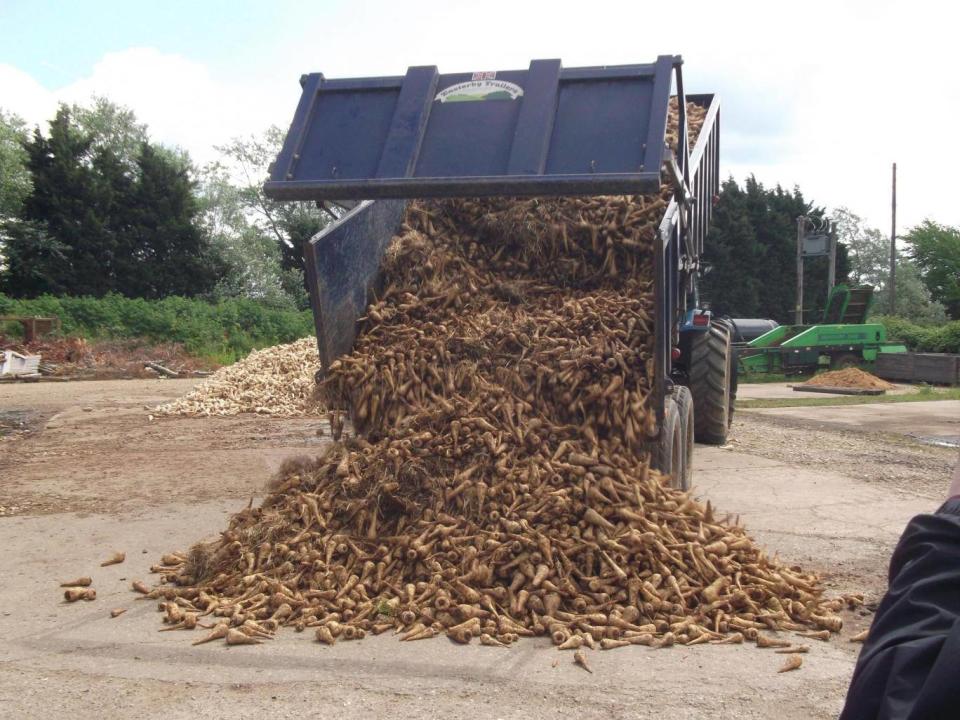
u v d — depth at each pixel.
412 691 3.50
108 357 28.66
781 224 49.12
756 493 7.60
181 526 6.63
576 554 4.50
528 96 5.30
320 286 5.44
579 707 3.33
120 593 4.94
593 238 6.23
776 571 4.65
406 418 5.34
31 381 24.33
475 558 4.48
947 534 0.95
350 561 4.67
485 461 5.00
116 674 3.72
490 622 4.15
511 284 6.24
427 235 6.66
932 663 0.87
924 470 8.88
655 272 5.17
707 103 9.23
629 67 5.26
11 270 39.09
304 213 53.81
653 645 3.98
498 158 5.19
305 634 4.20
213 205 52.56
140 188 43.31
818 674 3.65
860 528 6.36
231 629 4.10
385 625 4.20
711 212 9.25
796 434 11.80
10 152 46.38
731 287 46.94
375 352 5.76
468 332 5.74
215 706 3.38
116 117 54.94
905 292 64.75
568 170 5.03
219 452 10.44
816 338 23.78
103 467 9.38
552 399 5.31
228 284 45.88
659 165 4.89
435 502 4.89
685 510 4.86
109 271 41.66
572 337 5.57
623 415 5.15
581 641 3.97
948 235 52.53
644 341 5.48
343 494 5.07
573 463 4.92
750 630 4.09
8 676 3.71
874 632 0.97
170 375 26.69
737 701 3.38
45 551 5.92
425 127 5.41
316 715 3.28
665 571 4.38
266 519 5.05
